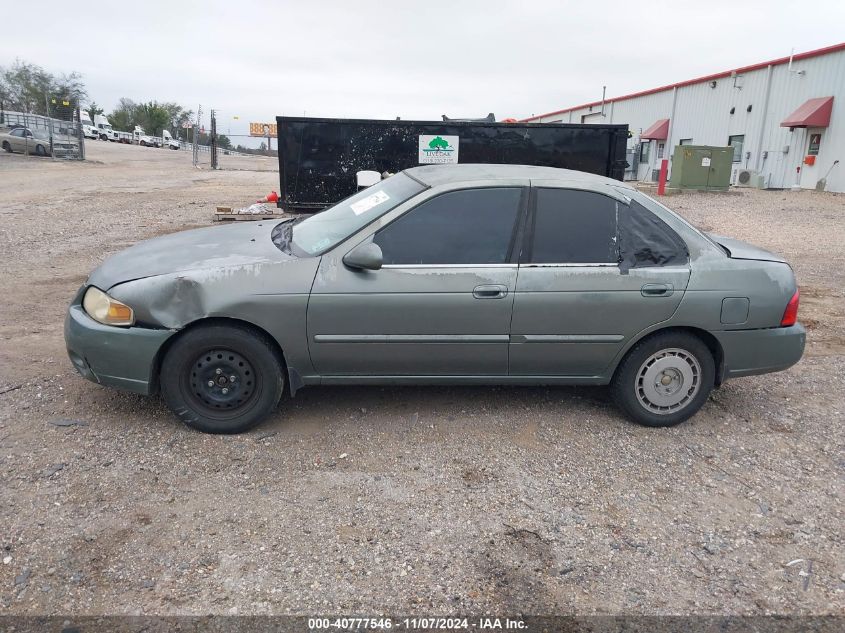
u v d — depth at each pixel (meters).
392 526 3.22
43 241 10.59
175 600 2.67
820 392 5.15
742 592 2.87
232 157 56.38
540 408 4.64
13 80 67.75
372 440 4.07
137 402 4.39
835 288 8.88
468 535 3.18
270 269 3.90
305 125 11.41
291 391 4.12
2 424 4.01
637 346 4.25
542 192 4.13
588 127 11.67
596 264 4.09
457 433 4.21
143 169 31.92
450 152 11.70
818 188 24.14
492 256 4.03
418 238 4.01
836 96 23.09
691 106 32.31
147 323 3.81
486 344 4.06
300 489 3.50
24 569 2.79
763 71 26.84
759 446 4.23
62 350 5.33
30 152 33.88
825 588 2.92
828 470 3.95
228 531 3.12
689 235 4.24
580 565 3.00
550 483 3.68
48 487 3.38
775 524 3.38
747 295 4.18
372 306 3.92
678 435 4.34
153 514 3.21
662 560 3.06
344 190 11.76
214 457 3.78
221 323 3.89
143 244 4.55
